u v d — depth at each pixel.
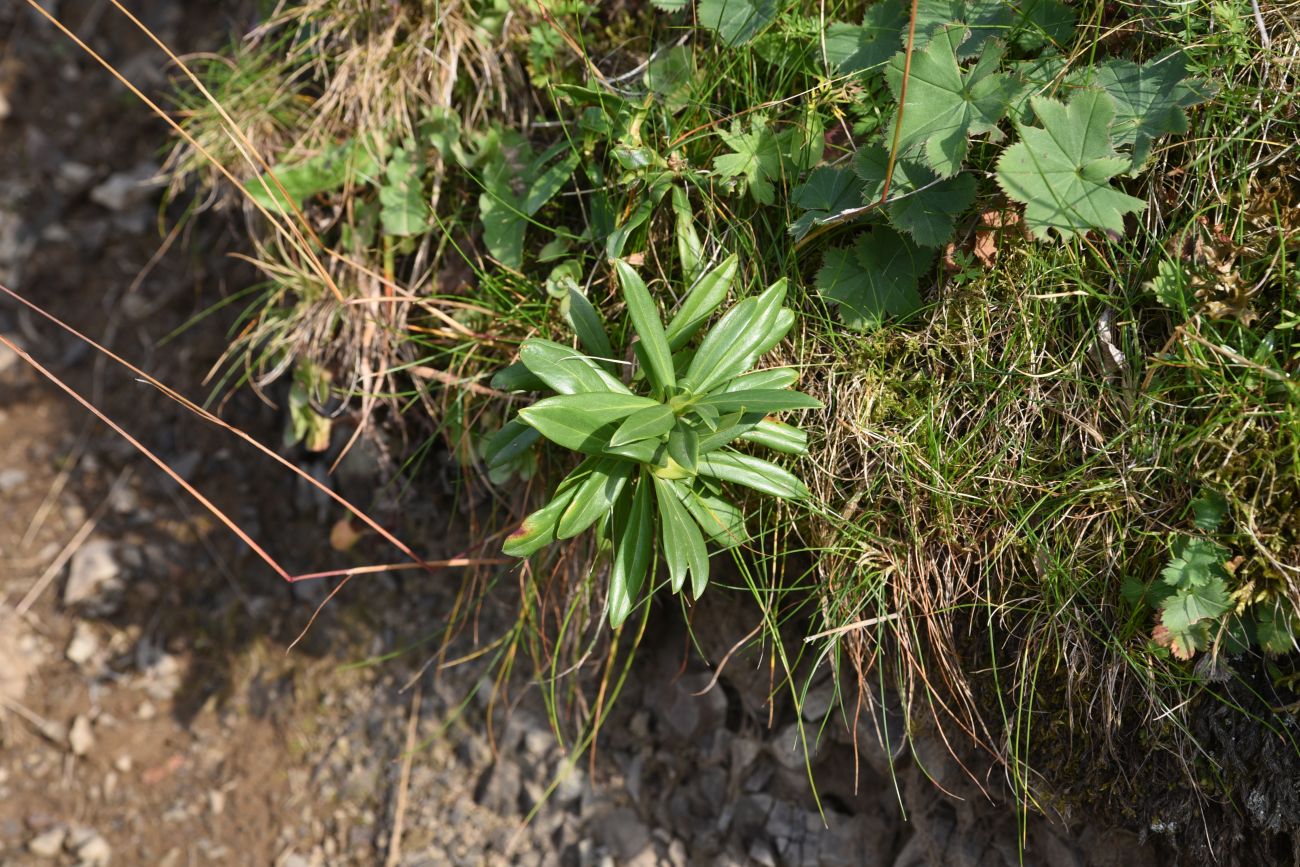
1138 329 1.78
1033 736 1.89
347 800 2.61
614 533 1.90
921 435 1.88
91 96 3.40
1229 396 1.66
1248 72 1.78
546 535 1.76
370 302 2.36
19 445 3.12
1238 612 1.64
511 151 2.25
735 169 1.92
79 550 2.96
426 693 2.63
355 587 2.76
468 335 2.22
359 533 2.76
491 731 2.55
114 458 3.06
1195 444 1.69
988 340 1.86
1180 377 1.73
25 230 3.30
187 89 3.01
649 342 1.77
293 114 2.50
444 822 2.54
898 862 2.17
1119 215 1.67
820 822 2.27
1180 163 1.80
